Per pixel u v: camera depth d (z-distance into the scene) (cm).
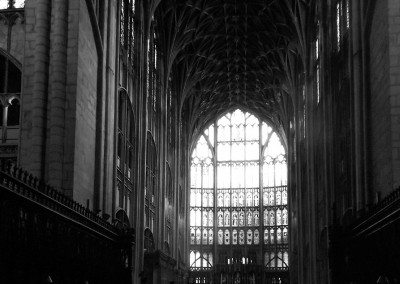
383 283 1792
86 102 2494
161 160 4641
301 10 4519
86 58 2505
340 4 3206
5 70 2548
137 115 3631
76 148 2328
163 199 4703
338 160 3272
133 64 3622
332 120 3425
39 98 2284
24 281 1622
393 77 2170
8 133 2514
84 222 2070
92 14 2564
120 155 3216
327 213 3453
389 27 2200
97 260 2219
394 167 2120
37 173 2228
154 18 4459
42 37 2325
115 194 2819
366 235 2116
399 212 1706
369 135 2466
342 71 3134
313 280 4031
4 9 2523
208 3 4947
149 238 4169
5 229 1484
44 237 1711
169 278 4791
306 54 4512
